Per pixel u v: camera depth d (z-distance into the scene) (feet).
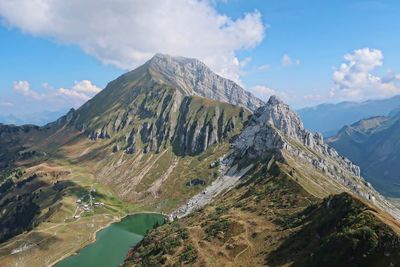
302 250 476.54
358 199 490.08
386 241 372.17
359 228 398.83
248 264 514.27
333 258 391.04
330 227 479.41
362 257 371.35
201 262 563.48
